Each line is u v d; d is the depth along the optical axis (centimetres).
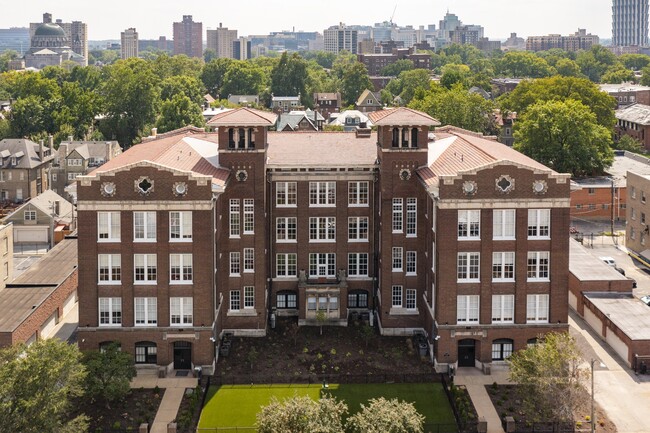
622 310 8788
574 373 6606
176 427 6688
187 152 8825
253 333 8838
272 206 9175
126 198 7712
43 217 13712
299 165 9038
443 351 7912
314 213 9194
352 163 9112
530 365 6681
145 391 7531
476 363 8038
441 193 7719
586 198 14812
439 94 19488
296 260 9294
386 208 8744
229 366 8100
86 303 7856
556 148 15412
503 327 7894
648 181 11806
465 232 7831
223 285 8781
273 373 7938
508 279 7900
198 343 7881
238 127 8588
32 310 8462
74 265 10381
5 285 9494
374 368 8031
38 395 5800
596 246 12875
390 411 5762
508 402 7256
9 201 17000
